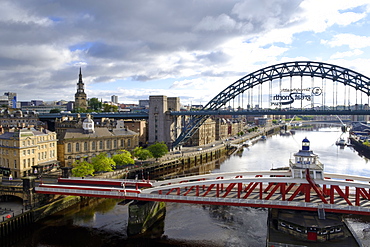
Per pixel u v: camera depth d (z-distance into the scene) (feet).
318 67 455.22
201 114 521.24
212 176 216.13
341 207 178.91
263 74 492.95
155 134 553.23
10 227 205.16
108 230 215.51
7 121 584.81
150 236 206.59
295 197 205.26
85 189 220.43
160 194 207.92
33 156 313.94
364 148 627.87
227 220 233.55
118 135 421.59
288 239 174.19
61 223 226.99
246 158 543.39
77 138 371.56
